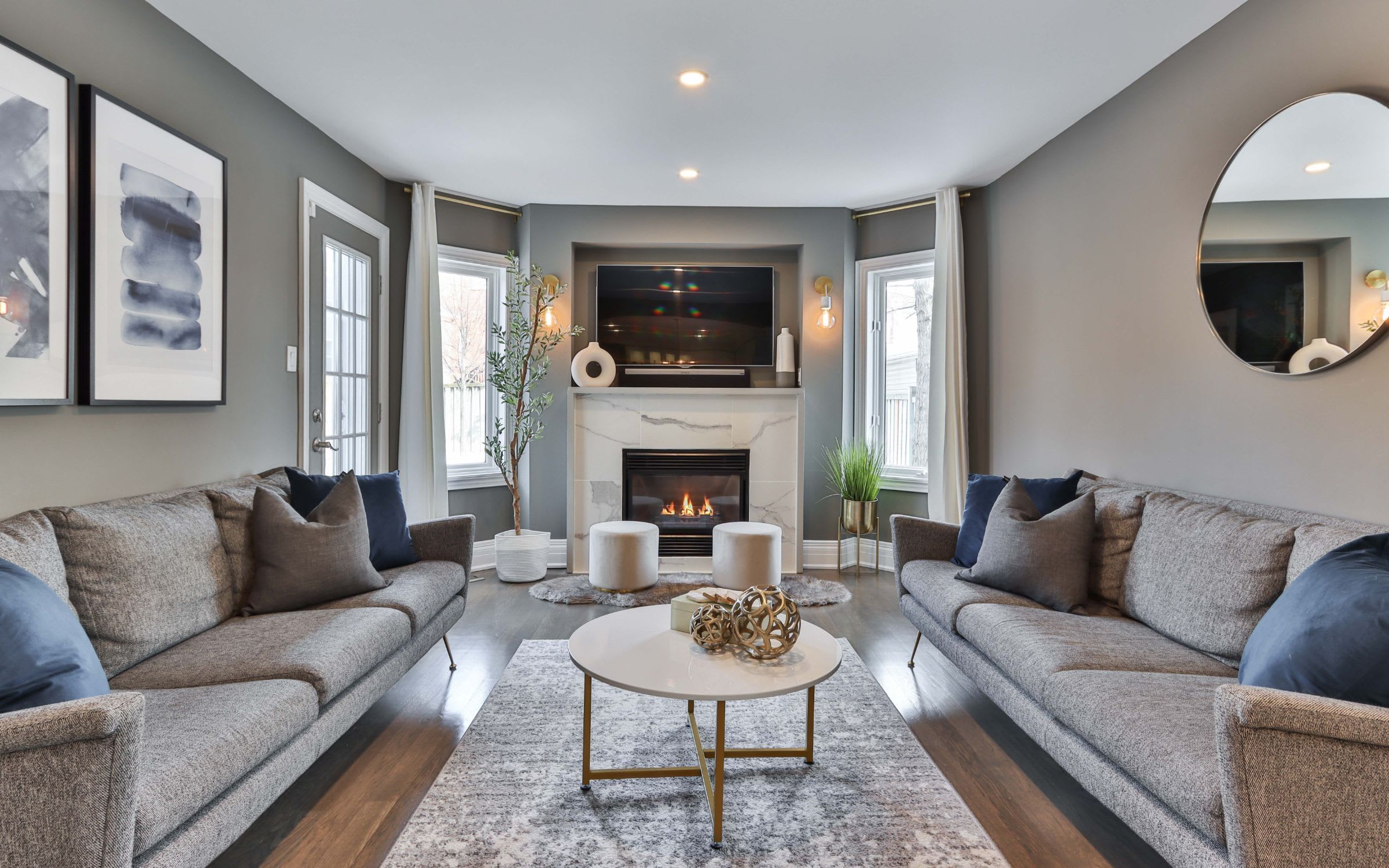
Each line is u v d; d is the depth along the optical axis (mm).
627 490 5027
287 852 1813
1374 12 2049
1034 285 4066
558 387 5121
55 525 1899
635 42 2838
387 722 2602
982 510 3121
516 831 1893
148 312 2441
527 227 5113
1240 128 2566
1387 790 1197
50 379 2051
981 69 3059
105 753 1170
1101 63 3002
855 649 3434
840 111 3496
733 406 5047
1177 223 2898
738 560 4375
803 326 5184
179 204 2592
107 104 2248
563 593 4336
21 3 1998
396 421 4625
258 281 3180
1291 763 1224
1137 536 2600
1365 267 2066
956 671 3156
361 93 3287
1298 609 1513
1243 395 2553
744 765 2270
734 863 1761
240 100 3053
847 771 2234
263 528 2461
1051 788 2170
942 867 1748
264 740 1625
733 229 5172
